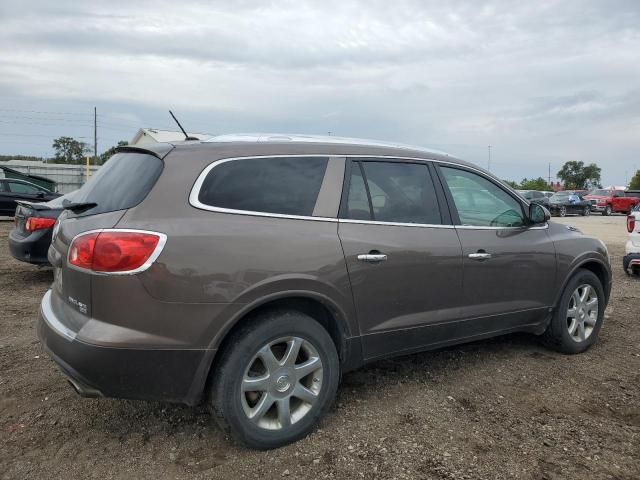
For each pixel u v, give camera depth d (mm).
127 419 3445
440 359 4621
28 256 7051
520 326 4438
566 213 31469
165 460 2979
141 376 2740
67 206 3094
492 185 4344
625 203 32844
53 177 36219
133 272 2688
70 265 2871
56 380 4031
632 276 9047
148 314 2717
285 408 3098
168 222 2803
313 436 3242
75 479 2787
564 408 3711
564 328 4672
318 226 3234
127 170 3131
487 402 3777
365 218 3465
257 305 2951
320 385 3217
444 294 3791
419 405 3699
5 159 53438
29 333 5184
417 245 3617
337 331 3373
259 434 3010
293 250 3076
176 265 2750
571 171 103688
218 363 2932
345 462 2967
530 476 2865
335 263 3215
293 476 2832
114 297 2686
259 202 3104
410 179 3811
